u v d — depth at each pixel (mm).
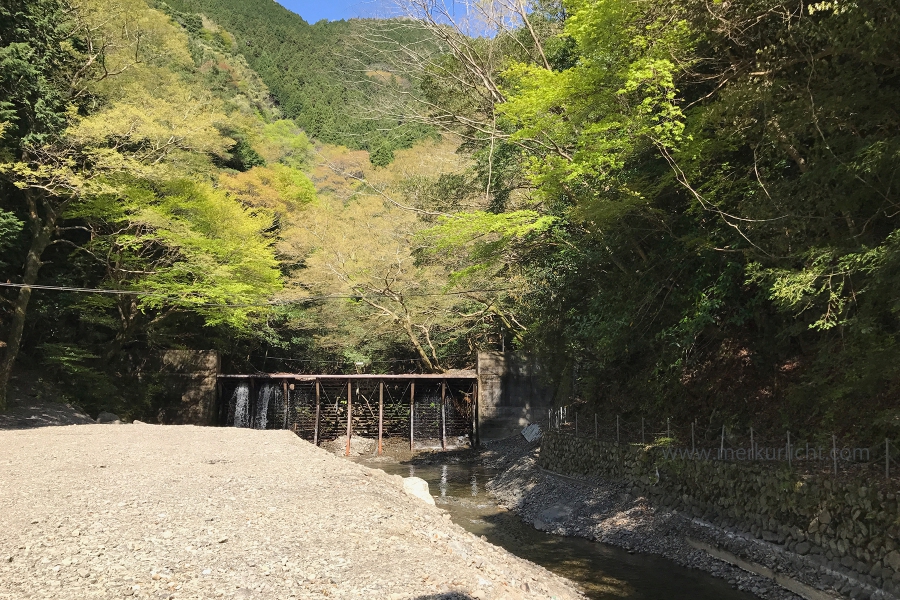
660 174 11969
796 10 8492
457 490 18547
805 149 9125
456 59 18172
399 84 20812
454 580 5305
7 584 4484
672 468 11938
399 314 29203
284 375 27875
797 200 8445
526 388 28844
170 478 8672
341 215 31750
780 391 11375
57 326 24125
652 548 10789
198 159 23969
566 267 16188
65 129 18422
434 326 31391
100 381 23156
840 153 8195
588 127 11234
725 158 11133
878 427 8570
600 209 11461
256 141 42125
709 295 11773
